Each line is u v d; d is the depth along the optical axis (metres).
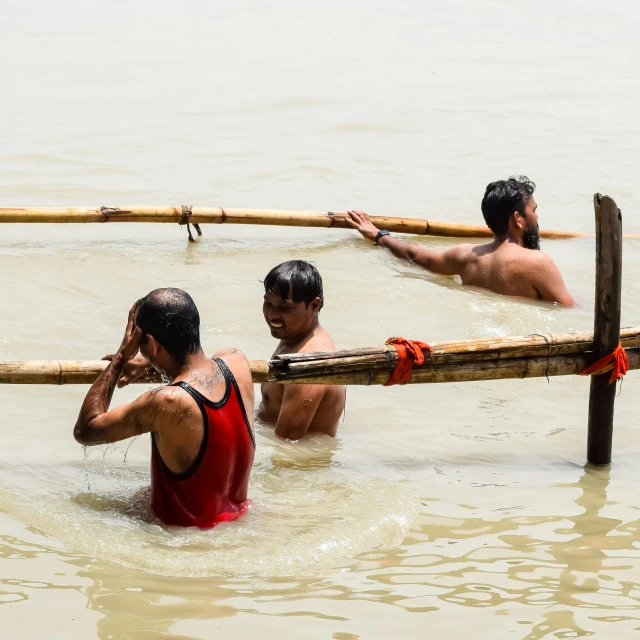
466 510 6.52
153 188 13.78
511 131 17.17
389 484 6.79
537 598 5.54
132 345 6.14
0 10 26.02
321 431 7.44
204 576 5.62
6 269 10.65
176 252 11.62
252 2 28.00
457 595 5.54
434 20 26.47
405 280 10.89
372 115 17.83
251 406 6.25
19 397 7.89
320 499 6.52
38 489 6.48
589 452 7.27
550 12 27.62
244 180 14.34
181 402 5.82
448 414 8.02
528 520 6.42
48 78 19.61
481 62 22.12
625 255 11.62
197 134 16.41
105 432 5.93
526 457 7.35
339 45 23.34
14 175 13.96
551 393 8.46
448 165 15.37
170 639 5.03
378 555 5.94
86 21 25.05
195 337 6.06
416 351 6.82
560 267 11.54
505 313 9.92
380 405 8.13
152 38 23.44
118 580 5.54
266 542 5.96
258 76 20.27
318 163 15.19
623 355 7.04
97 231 12.32
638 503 6.71
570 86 20.27
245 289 10.38
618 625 5.31
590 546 6.12
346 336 9.26
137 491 6.51
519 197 10.64
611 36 25.06
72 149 15.29
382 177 14.73
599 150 16.20
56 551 5.80
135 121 16.95
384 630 5.17
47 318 9.34
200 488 6.00
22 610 5.23
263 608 5.34
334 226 12.16
